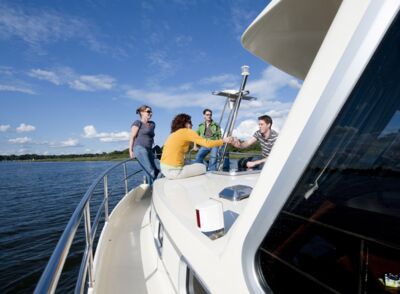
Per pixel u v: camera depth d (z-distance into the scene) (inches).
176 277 59.9
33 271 583.2
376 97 22.2
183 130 122.9
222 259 36.2
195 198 79.5
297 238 29.4
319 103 22.6
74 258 569.6
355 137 23.9
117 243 106.1
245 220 31.4
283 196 26.8
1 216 1047.6
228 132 142.7
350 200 27.3
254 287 31.2
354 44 20.3
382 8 18.8
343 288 29.3
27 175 3218.5
